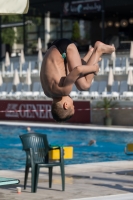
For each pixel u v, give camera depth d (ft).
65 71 43.45
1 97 264.72
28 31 331.77
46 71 43.27
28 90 270.67
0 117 253.65
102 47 43.57
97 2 285.43
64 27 323.98
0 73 289.74
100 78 251.80
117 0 279.28
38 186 81.46
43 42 331.16
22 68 293.23
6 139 180.96
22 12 58.13
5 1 56.80
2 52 344.08
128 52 269.44
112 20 316.40
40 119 234.58
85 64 44.86
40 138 79.46
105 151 150.10
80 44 317.83
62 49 43.45
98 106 214.90
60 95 43.39
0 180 74.64
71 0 298.56
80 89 43.39
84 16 317.22
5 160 134.21
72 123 222.48
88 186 81.10
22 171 100.73
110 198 70.95
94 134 187.73
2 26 331.36
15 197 72.08
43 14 317.83
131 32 317.22
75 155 142.61
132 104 207.82
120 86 232.53
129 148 102.47
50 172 79.61
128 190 77.30
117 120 211.20
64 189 77.25
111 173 95.50
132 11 303.27
